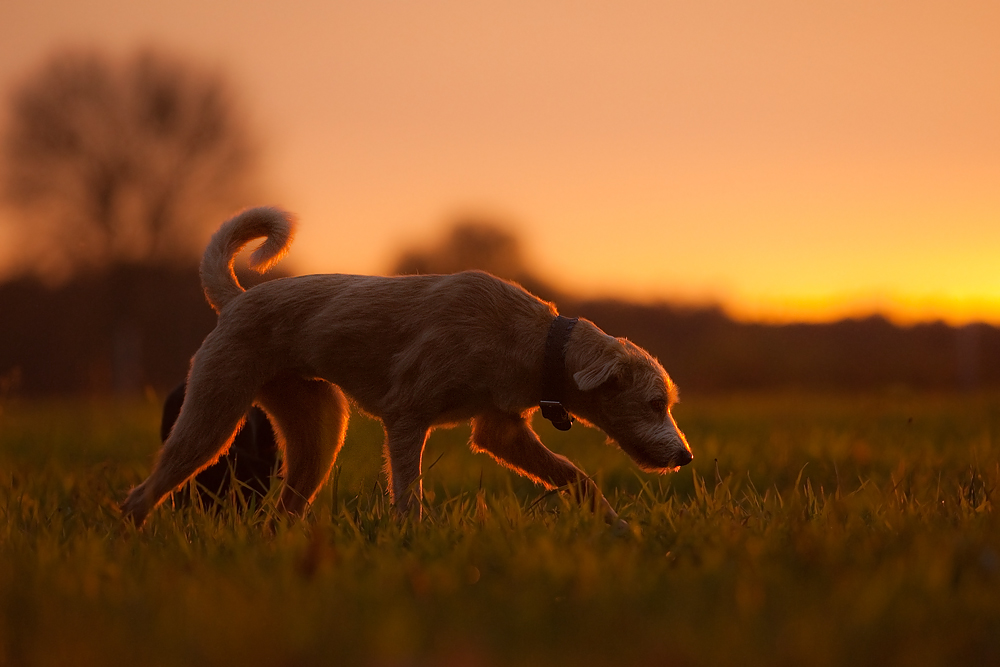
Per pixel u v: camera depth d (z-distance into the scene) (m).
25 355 34.62
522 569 3.85
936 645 2.98
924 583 3.59
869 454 8.95
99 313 35.19
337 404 6.46
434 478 8.11
